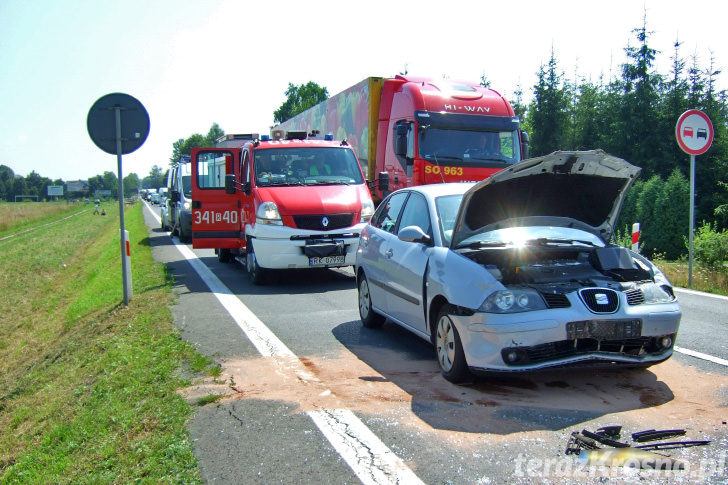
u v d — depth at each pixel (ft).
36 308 46.52
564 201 19.60
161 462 12.95
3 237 119.65
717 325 24.97
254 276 37.60
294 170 39.22
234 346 22.35
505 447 13.08
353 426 14.42
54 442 15.74
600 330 15.88
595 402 15.74
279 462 12.74
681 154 139.33
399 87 47.85
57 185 575.38
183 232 69.67
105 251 71.61
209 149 42.32
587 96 180.45
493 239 18.94
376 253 23.77
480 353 16.30
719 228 119.44
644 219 94.94
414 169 43.37
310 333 24.41
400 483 11.67
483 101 45.83
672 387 16.85
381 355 20.90
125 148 31.32
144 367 19.92
